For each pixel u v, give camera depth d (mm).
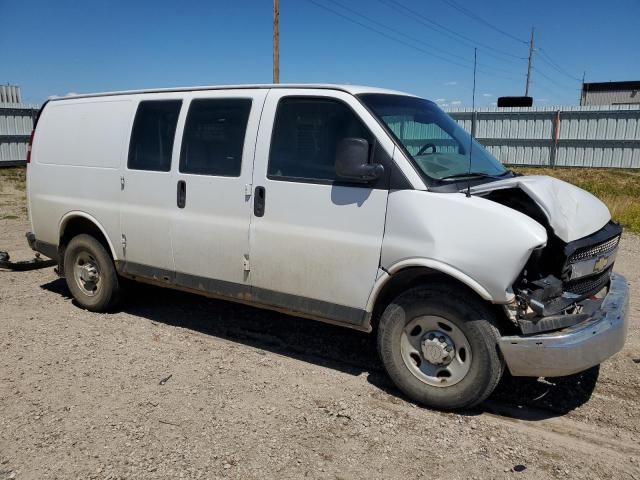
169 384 4336
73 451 3441
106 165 5535
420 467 3332
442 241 3754
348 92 4250
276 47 21922
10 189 18109
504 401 4176
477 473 3283
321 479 3207
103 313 6008
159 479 3186
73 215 5863
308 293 4383
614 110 25297
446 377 3941
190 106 5008
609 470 3340
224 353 4961
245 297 4746
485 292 3637
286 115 4473
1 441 3545
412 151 4062
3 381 4359
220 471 3262
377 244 4016
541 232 3559
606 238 4035
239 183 4621
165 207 5105
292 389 4297
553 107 26656
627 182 22641
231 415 3885
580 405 4121
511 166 27828
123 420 3799
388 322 4070
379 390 4316
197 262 4965
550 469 3338
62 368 4602
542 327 3650
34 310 6074
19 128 23578
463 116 28594
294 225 4363
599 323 3725
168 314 5996
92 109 5754
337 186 4164
